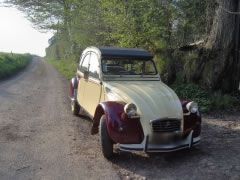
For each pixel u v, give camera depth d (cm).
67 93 1723
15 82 2302
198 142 717
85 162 690
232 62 1239
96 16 2258
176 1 1559
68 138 858
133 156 719
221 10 1238
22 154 737
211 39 1276
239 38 1243
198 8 1595
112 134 667
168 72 1373
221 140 821
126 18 1470
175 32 1608
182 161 688
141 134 666
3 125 988
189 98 1195
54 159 707
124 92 729
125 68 855
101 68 834
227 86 1246
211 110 1124
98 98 829
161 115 668
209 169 640
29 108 1254
